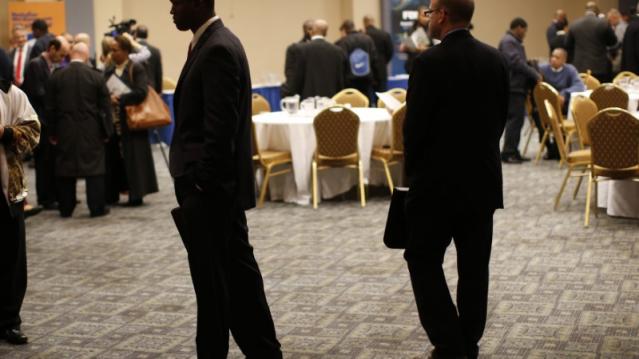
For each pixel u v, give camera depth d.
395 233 3.87
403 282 5.45
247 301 3.70
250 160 3.58
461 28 3.66
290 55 10.34
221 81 3.36
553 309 4.80
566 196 8.04
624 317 4.62
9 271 4.48
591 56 12.15
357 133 7.95
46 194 8.38
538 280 5.39
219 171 3.38
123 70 8.11
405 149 3.69
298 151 8.14
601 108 8.80
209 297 3.55
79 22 12.40
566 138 9.58
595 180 6.77
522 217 7.24
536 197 8.05
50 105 7.78
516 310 4.81
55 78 7.74
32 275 5.98
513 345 4.25
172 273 5.92
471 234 3.77
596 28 12.07
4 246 4.46
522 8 17.16
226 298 3.59
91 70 7.77
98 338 4.59
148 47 10.02
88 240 7.02
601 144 6.66
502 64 3.73
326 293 5.27
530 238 6.51
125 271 6.01
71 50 8.47
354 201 8.30
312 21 11.23
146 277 5.84
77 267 6.17
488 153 3.69
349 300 5.11
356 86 11.62
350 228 7.11
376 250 6.32
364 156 8.25
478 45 3.69
